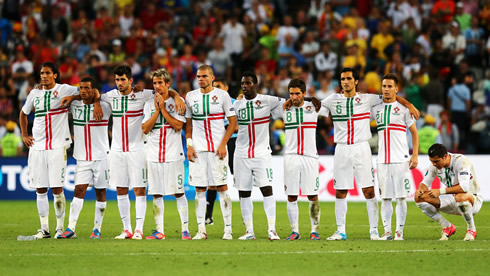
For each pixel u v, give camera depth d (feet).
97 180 132.36
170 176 128.88
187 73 269.64
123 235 131.34
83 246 116.67
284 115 128.98
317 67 278.26
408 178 128.06
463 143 257.34
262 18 306.55
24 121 134.41
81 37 291.99
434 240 127.95
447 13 295.69
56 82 135.64
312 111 127.95
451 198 128.98
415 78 262.06
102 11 306.76
